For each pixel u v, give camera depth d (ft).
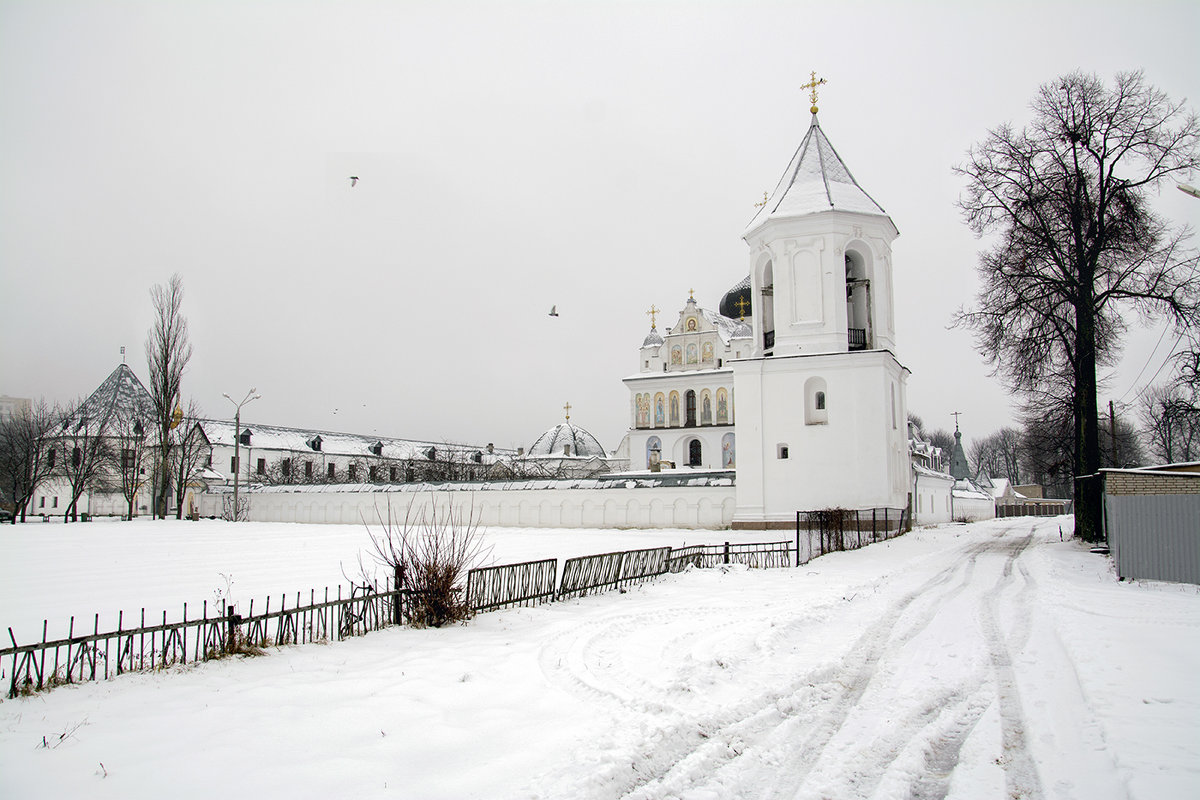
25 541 114.21
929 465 226.38
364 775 21.49
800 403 126.11
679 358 215.92
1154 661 34.50
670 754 23.29
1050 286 97.76
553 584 54.60
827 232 126.82
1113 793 20.22
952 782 21.44
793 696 29.58
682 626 44.98
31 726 24.86
